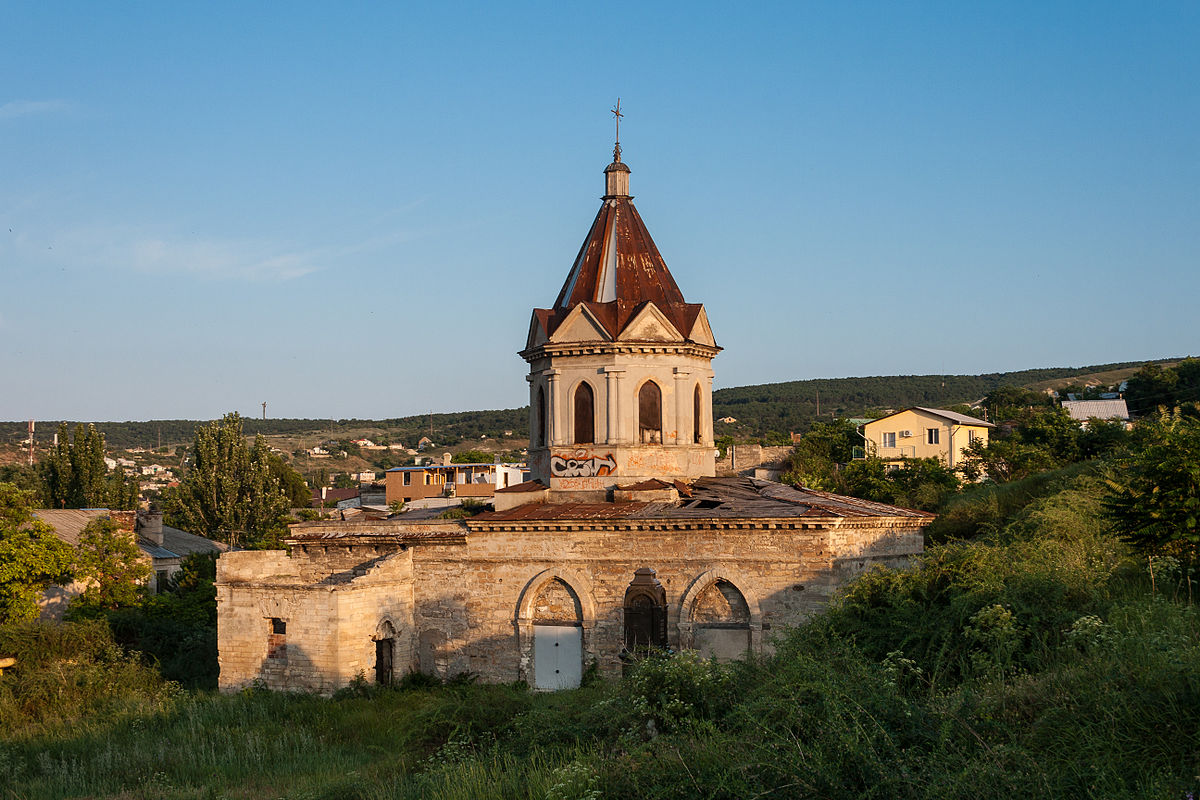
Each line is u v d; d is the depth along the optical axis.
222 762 28.45
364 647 36.75
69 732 33.53
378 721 32.12
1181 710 14.97
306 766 27.77
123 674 40.25
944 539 47.38
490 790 20.02
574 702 26.22
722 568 34.59
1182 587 25.61
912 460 69.25
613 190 42.75
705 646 34.72
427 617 38.66
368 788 22.91
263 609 37.50
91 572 49.97
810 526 33.62
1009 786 13.73
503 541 37.41
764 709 17.80
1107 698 15.70
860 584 28.23
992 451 67.44
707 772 16.41
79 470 87.50
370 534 40.50
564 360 39.72
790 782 14.88
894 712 16.39
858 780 14.61
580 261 42.06
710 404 41.38
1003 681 19.31
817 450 84.94
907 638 24.48
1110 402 93.12
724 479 40.41
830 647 24.58
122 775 27.89
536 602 36.97
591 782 17.58
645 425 39.31
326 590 36.12
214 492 86.94
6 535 45.09
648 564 35.50
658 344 39.00
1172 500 27.28
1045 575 25.20
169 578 64.25
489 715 26.81
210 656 44.62
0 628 41.31
